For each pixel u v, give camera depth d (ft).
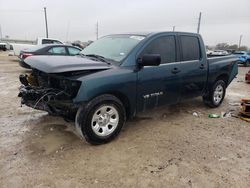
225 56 21.20
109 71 12.57
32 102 13.19
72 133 14.19
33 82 14.65
